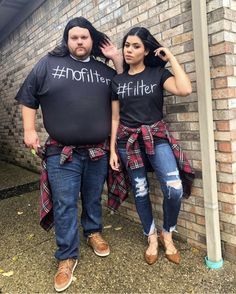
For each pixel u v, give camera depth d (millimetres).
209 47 2215
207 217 2367
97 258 2646
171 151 2406
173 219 2459
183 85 2154
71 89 2291
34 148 2387
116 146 2537
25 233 3256
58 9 3830
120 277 2381
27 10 4527
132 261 2564
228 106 2191
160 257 2562
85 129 2332
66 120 2301
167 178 2336
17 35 5113
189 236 2680
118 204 2816
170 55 2223
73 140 2334
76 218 2463
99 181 2615
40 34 4367
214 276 2299
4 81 6062
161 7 2520
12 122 6078
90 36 2383
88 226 2766
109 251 2691
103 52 2625
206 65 2189
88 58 2455
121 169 2609
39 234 3201
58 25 3889
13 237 3186
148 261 2498
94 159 2428
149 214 2568
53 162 2389
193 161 2512
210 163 2283
